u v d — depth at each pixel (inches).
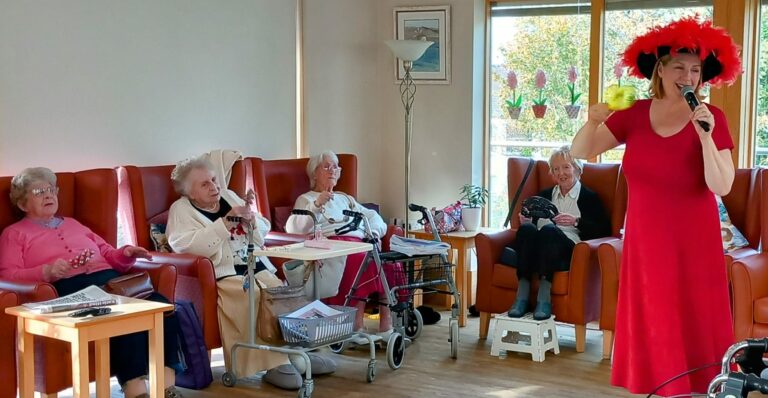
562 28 241.8
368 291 195.2
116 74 190.7
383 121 264.1
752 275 166.4
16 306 137.2
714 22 217.2
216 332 170.7
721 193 103.8
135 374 148.3
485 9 250.8
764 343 82.0
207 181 180.7
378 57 262.7
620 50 233.9
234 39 219.1
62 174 169.8
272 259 194.4
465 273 218.8
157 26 199.0
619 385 115.6
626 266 113.7
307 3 237.9
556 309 194.5
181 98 205.8
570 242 196.9
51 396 144.2
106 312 131.6
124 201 181.5
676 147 107.2
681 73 107.1
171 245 177.6
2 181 160.1
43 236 159.8
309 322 163.2
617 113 114.5
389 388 170.1
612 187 208.5
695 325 109.4
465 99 249.1
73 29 181.6
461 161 251.3
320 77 243.1
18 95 172.6
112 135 190.4
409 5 255.4
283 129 235.6
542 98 245.6
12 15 170.7
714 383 77.9
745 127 217.6
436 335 210.7
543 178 217.5
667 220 108.7
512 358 190.9
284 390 169.3
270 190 213.3
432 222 200.1
